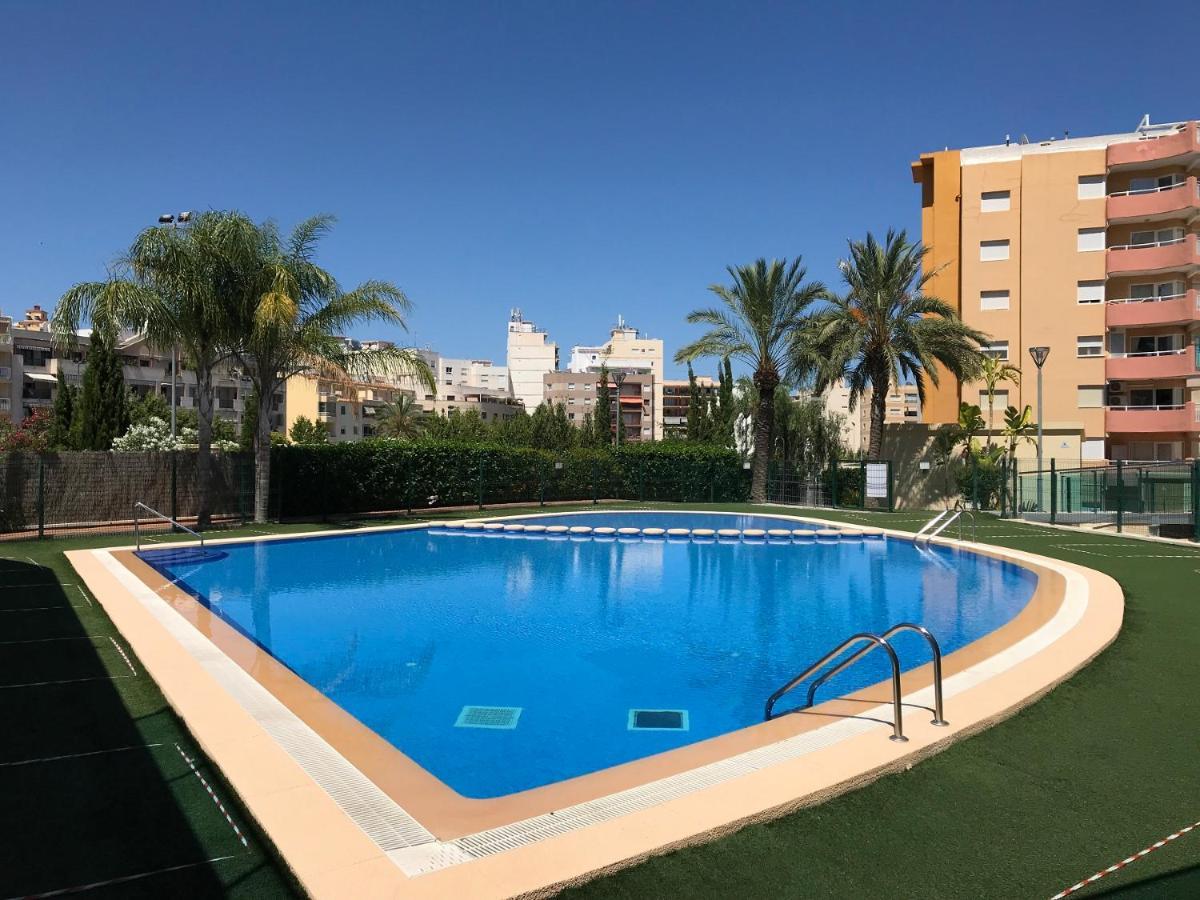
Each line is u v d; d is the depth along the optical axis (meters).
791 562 16.08
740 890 3.21
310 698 6.09
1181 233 33.75
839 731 5.07
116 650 7.20
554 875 3.24
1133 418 33.47
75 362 54.06
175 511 17.81
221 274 17.50
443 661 8.15
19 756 4.60
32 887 3.15
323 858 3.37
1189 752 4.79
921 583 13.48
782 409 35.97
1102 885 3.25
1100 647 7.31
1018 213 34.69
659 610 10.98
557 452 30.17
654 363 119.25
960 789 4.23
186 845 3.54
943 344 27.59
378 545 17.86
